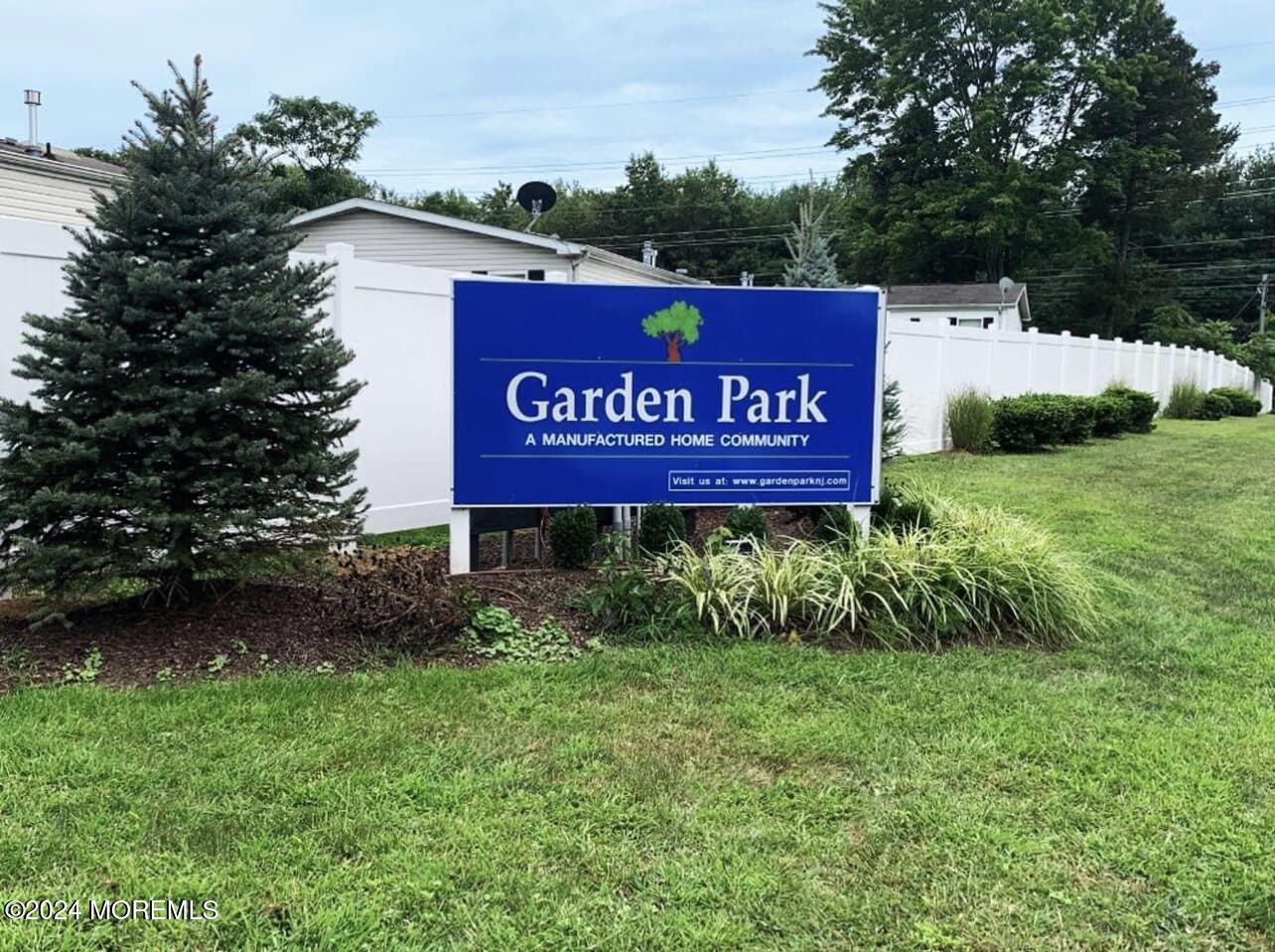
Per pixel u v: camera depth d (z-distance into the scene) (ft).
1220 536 25.89
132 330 13.85
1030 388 58.23
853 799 10.28
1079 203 155.84
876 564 16.94
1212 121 154.81
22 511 13.12
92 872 8.45
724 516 24.21
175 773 10.30
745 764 11.08
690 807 10.00
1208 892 8.63
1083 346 66.49
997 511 21.47
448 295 25.58
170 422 13.55
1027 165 140.05
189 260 13.94
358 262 22.63
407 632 14.67
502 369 19.06
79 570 13.56
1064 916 8.29
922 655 15.30
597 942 7.74
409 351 24.45
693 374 19.70
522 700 12.82
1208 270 190.19
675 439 19.75
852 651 15.43
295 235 15.38
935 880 8.79
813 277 37.04
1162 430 65.36
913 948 7.82
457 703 12.60
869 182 150.71
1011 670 14.75
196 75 14.44
